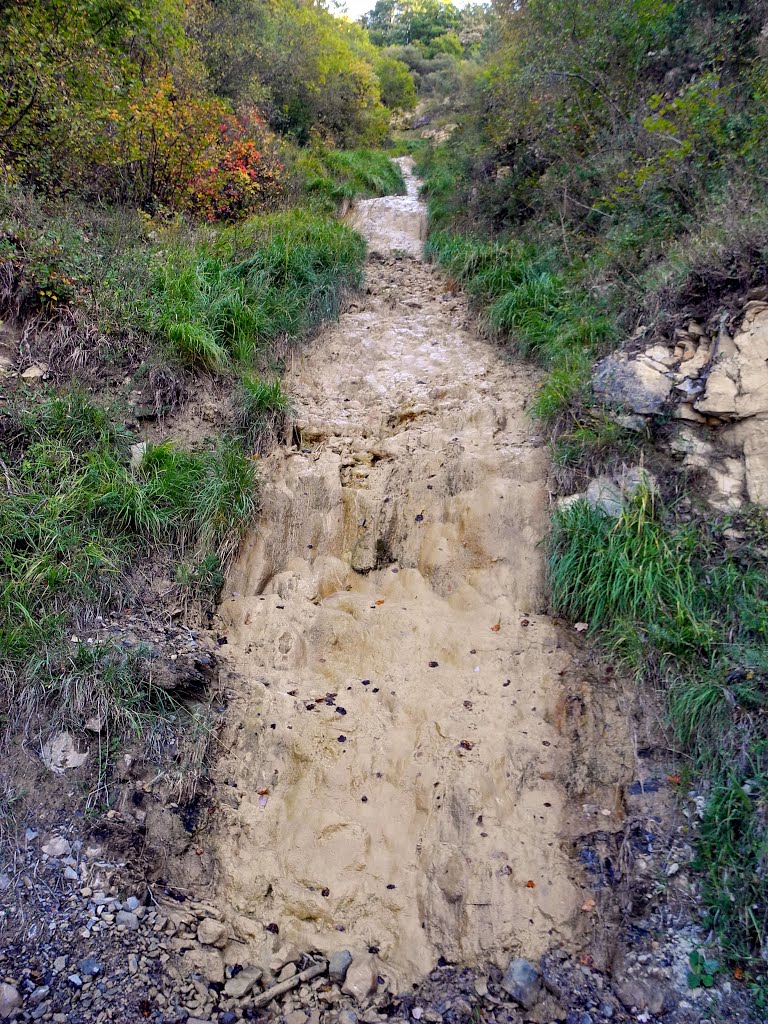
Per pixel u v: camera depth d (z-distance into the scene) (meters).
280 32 15.09
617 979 3.00
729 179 5.32
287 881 3.31
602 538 4.16
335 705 3.93
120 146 7.17
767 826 3.11
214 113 8.41
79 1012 2.75
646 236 5.96
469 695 3.89
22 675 3.50
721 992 2.88
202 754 3.61
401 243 10.04
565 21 8.02
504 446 5.00
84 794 3.33
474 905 3.18
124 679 3.63
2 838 3.13
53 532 4.01
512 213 8.95
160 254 6.39
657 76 7.46
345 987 3.00
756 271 4.51
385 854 3.39
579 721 3.69
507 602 4.30
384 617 4.33
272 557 4.62
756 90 5.74
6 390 4.62
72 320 5.16
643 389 4.62
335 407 5.82
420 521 4.75
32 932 2.92
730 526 4.00
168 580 4.32
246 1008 2.92
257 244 7.44
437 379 6.14
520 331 6.30
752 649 3.55
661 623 3.80
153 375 5.24
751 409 4.20
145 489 4.48
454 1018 2.92
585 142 7.74
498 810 3.45
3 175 5.81
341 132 16.75
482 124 10.26
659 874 3.19
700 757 3.39
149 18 8.12
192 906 3.19
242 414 5.31
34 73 6.07
